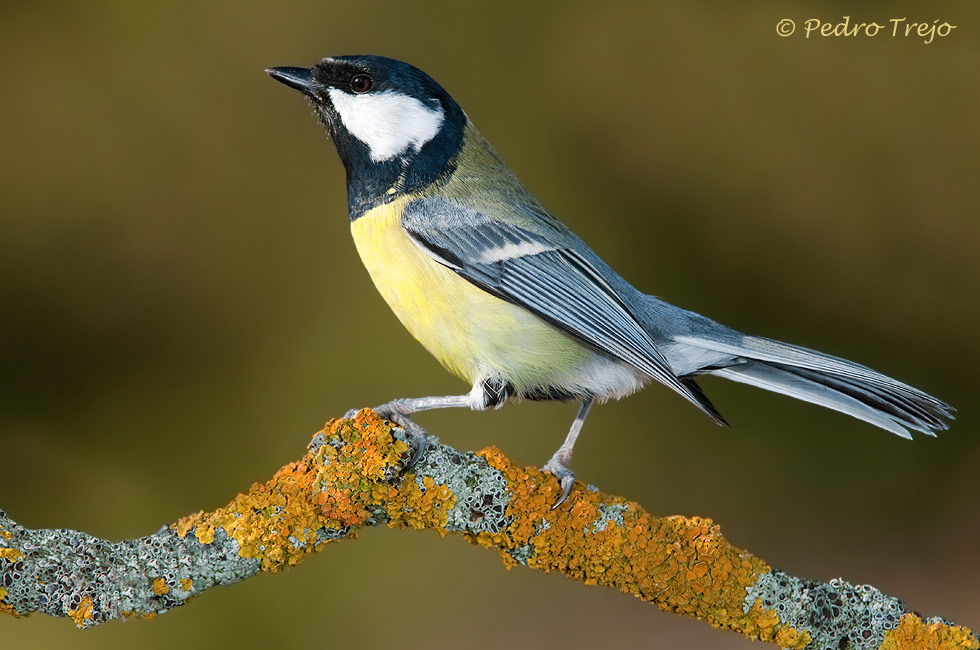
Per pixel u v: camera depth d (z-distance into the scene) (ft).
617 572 9.68
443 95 9.85
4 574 9.62
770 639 9.68
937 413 9.80
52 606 9.62
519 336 9.80
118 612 9.62
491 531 9.68
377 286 9.83
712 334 9.84
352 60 9.84
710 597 9.68
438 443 9.68
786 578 9.69
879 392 9.81
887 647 9.68
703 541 9.68
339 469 9.66
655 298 9.86
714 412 9.84
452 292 9.80
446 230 9.81
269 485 9.66
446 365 9.83
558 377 9.82
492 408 9.82
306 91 9.85
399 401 9.78
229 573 9.64
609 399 9.84
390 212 9.82
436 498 9.67
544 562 9.68
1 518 9.63
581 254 9.84
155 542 9.64
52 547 9.63
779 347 9.83
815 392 9.83
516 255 9.81
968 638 9.68
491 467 9.68
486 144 9.86
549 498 9.68
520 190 9.86
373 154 9.83
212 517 9.65
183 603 9.64
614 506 9.69
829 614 9.68
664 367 9.80
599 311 9.82
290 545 9.65
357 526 9.67
